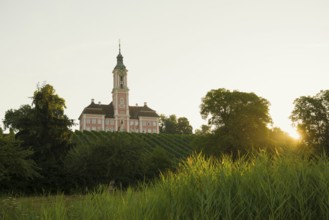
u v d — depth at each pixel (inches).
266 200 197.2
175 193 214.8
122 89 6284.5
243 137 1845.5
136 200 211.8
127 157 1424.7
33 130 1801.2
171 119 7199.8
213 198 195.3
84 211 200.8
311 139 1872.5
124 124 6190.9
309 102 2007.9
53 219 192.5
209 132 2090.3
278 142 1804.9
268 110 2053.4
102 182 1403.8
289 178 213.3
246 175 223.9
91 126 6058.1
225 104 2087.8
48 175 1349.7
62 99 1982.0
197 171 246.7
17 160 1139.9
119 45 6560.0
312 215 197.3
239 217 193.6
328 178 209.2
